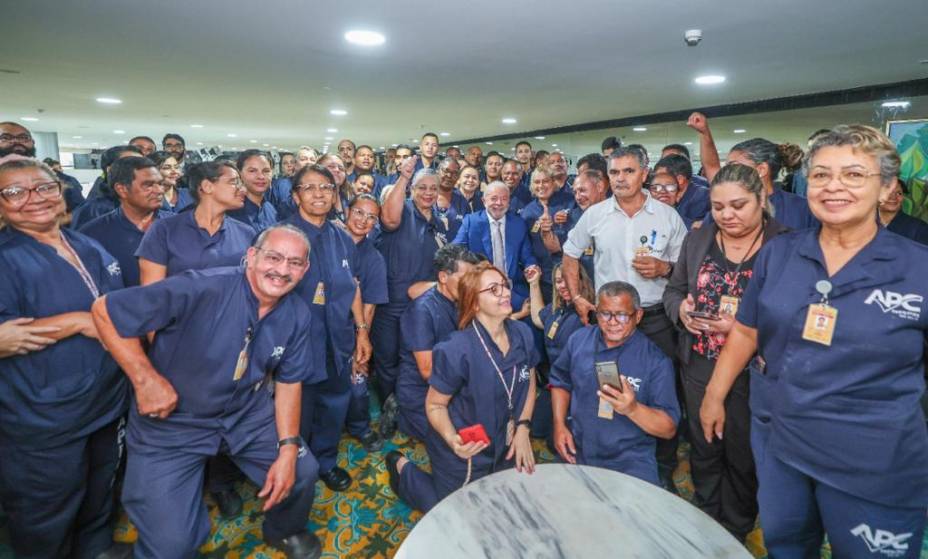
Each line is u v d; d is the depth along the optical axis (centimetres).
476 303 173
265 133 1020
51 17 252
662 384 179
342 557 179
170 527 147
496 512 124
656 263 200
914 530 112
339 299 213
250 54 329
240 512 201
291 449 165
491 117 714
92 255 169
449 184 366
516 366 180
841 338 108
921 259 103
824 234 116
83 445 160
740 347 142
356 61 350
